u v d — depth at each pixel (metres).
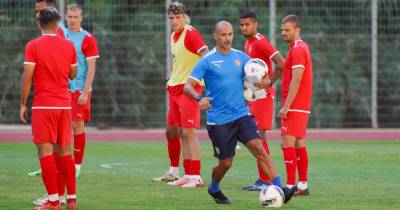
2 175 37.22
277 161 45.12
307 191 31.73
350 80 63.44
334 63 63.47
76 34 36.03
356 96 63.62
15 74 61.44
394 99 63.72
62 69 27.27
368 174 38.91
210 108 27.81
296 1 62.78
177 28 35.41
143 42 62.50
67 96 27.58
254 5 62.53
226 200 29.23
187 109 34.69
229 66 28.58
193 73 28.55
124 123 62.59
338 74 63.44
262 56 33.81
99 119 62.50
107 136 58.81
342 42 63.28
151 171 39.81
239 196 31.34
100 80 62.16
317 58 63.28
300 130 31.62
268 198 28.19
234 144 28.58
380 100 63.72
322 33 63.06
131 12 62.25
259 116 33.75
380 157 47.31
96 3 61.69
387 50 63.34
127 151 50.56
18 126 61.97
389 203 29.50
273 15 61.16
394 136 60.84
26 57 27.06
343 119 63.75
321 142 57.75
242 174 38.94
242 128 28.42
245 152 50.53
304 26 62.97
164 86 62.69
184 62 35.47
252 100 28.73
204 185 34.88
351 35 63.25
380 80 63.62
